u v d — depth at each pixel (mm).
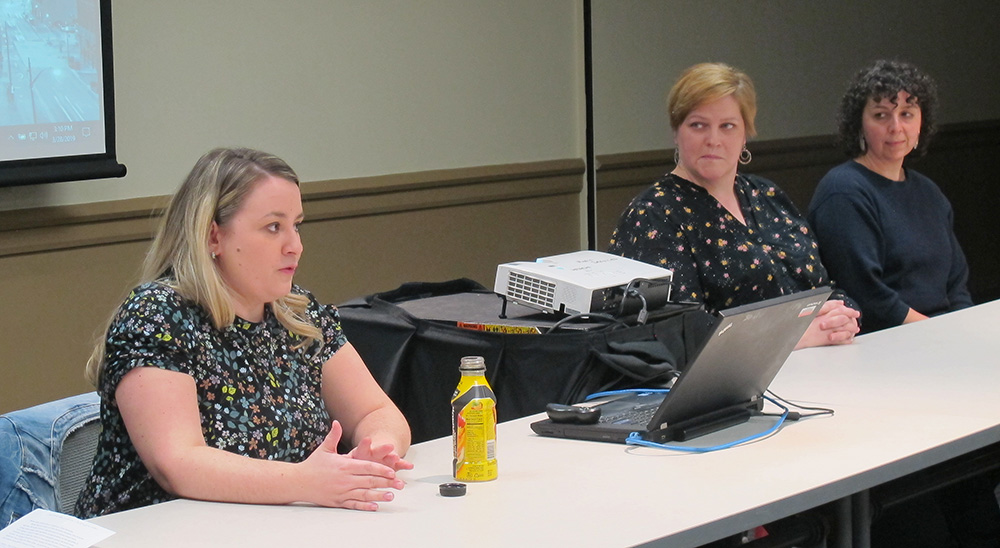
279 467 1484
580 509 1403
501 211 4766
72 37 3367
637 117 5129
